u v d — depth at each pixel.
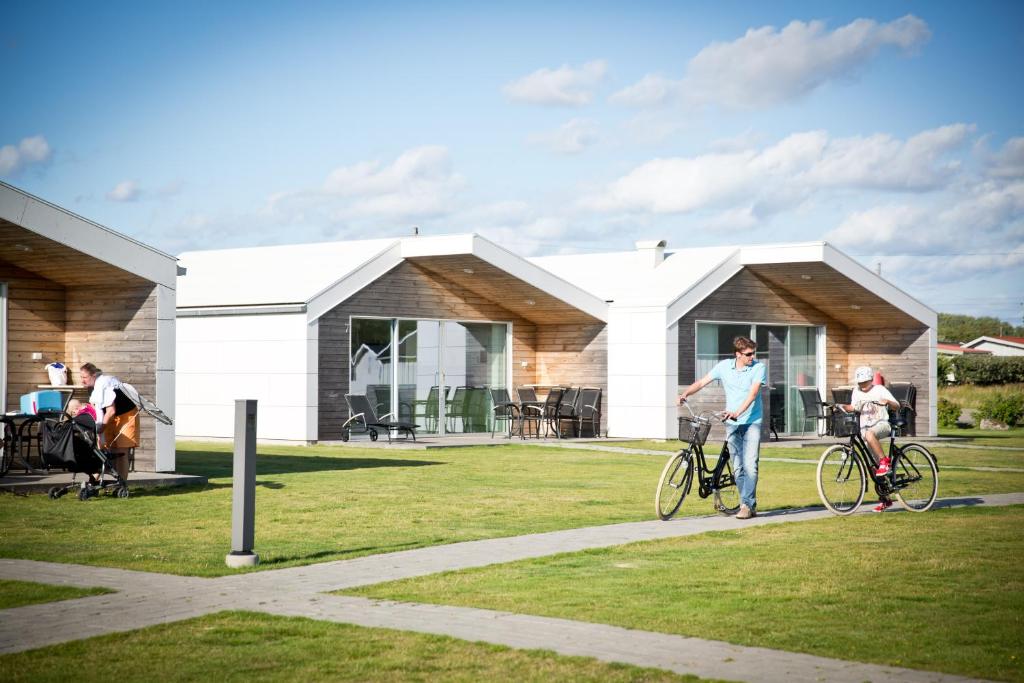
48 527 10.62
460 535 10.23
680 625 6.73
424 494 13.56
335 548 9.49
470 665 5.87
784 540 9.94
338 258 24.52
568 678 5.65
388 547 9.54
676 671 5.77
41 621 6.78
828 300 27.58
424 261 23.95
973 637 6.48
